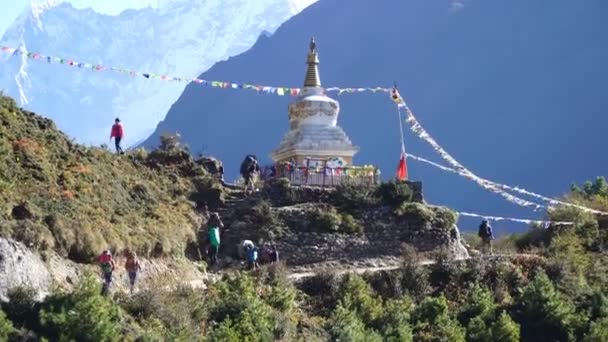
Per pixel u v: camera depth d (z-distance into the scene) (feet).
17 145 140.15
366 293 146.61
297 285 148.15
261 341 122.42
